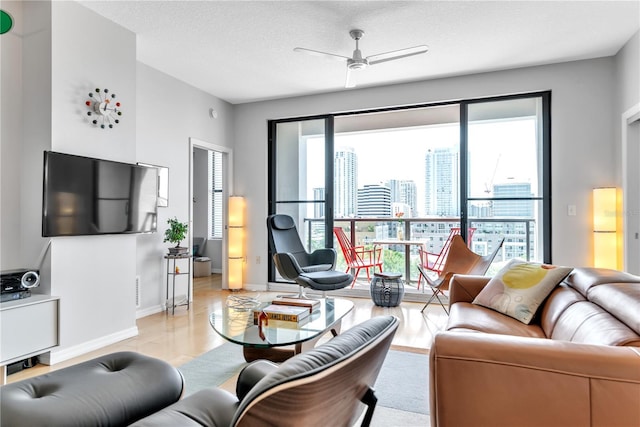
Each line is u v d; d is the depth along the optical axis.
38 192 2.85
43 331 2.66
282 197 5.57
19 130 2.91
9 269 2.86
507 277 2.66
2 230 2.82
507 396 1.22
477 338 1.30
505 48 3.80
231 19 3.26
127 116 3.43
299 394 0.79
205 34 3.52
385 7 3.06
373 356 1.01
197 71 4.43
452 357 1.27
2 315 2.40
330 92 5.20
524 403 1.20
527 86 4.29
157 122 4.36
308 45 3.75
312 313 2.70
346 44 3.72
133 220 3.44
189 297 4.76
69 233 2.86
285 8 3.08
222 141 5.52
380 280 4.54
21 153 2.92
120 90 3.35
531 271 2.58
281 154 5.59
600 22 3.30
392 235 6.01
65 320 2.87
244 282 5.68
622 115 3.78
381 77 4.61
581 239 4.08
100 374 1.56
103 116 3.19
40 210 2.84
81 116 3.02
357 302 4.77
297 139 5.50
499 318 2.37
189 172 4.85
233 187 5.76
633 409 1.12
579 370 1.16
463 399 1.26
